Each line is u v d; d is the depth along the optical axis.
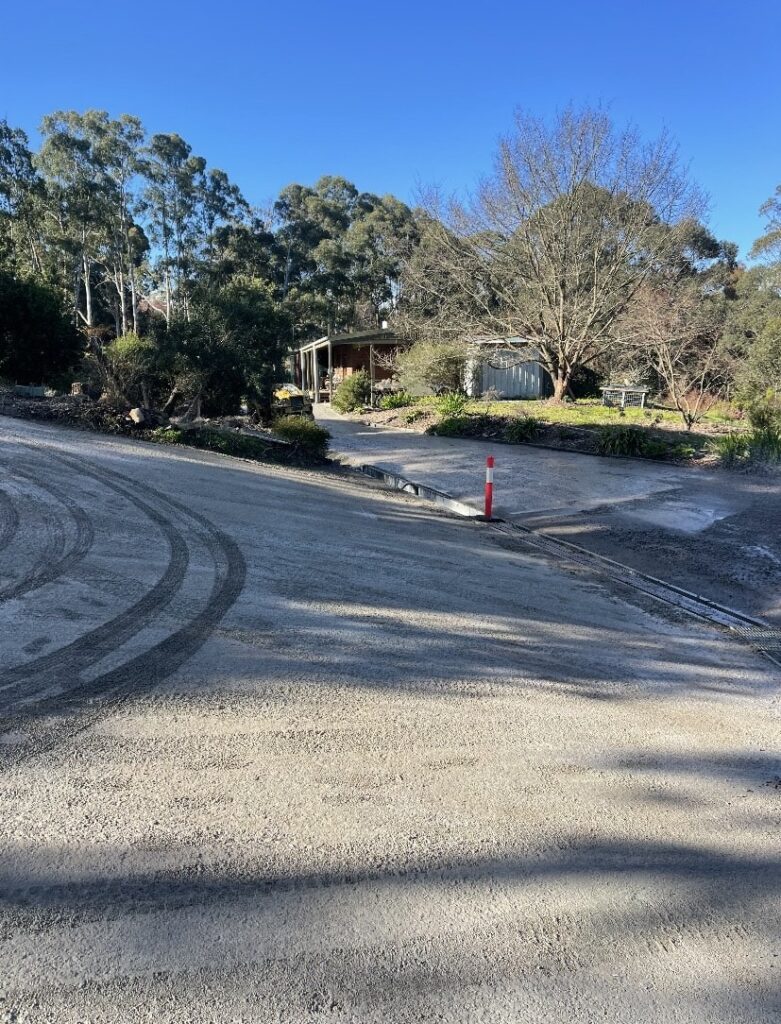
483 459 15.20
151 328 15.22
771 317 28.14
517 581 6.75
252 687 3.85
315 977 1.99
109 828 2.60
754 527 9.11
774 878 2.60
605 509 10.34
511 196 23.33
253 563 6.20
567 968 2.09
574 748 3.54
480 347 26.98
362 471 14.04
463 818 2.85
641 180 22.78
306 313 49.94
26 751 3.05
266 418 17.00
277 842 2.60
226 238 47.69
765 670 4.98
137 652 4.13
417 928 2.21
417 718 3.70
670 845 2.77
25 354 19.92
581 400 26.61
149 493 8.38
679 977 2.08
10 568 5.36
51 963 1.97
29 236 39.72
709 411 22.83
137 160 42.88
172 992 1.91
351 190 65.31
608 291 23.95
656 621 5.90
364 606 5.43
